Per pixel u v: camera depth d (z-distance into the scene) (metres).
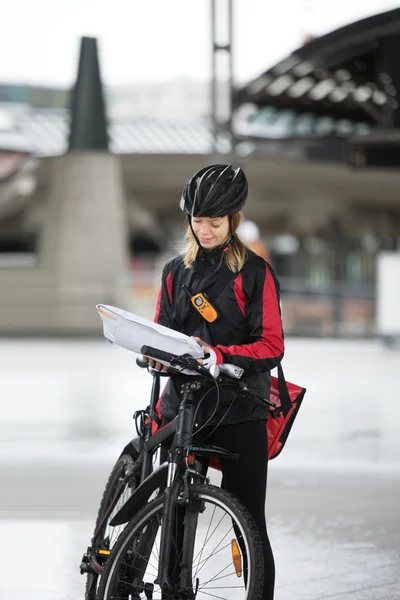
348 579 8.55
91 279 65.06
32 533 10.12
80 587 8.27
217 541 9.26
